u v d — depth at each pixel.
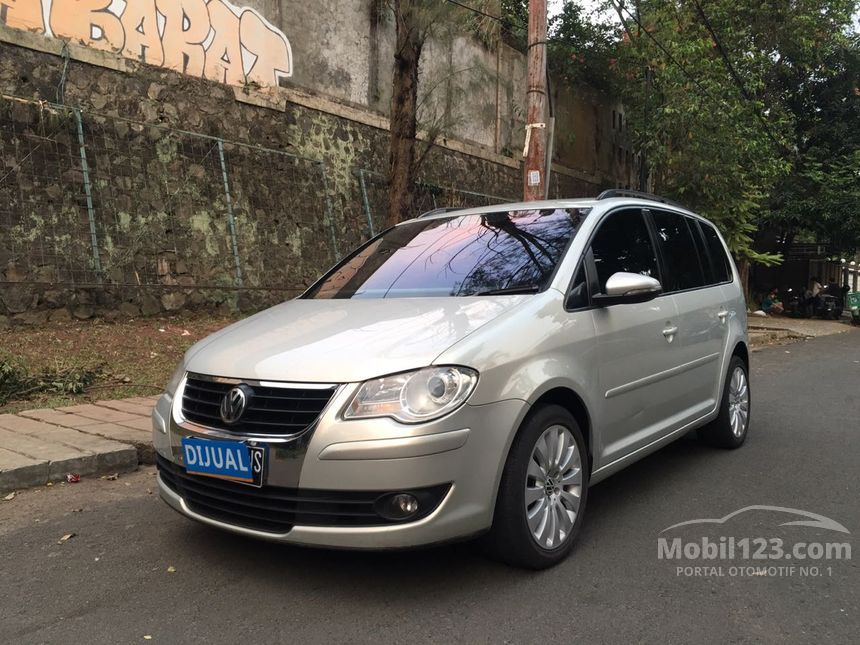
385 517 2.62
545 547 3.08
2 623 2.66
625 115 20.58
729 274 5.55
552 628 2.62
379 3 12.45
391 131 9.73
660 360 4.05
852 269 30.28
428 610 2.74
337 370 2.73
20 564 3.19
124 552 3.31
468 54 14.68
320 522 2.67
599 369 3.46
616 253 3.99
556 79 17.80
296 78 11.21
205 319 9.56
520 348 2.98
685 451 5.26
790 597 2.90
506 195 15.99
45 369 6.60
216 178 9.95
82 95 8.61
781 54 19.31
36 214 8.07
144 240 9.06
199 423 2.97
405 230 4.64
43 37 8.24
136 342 8.02
